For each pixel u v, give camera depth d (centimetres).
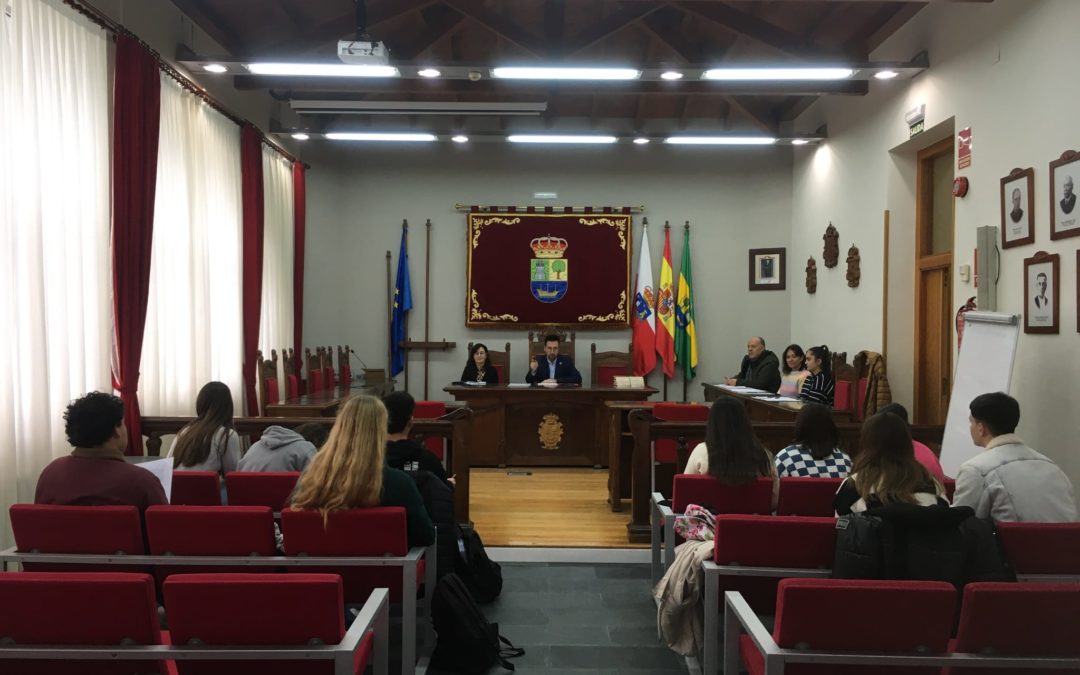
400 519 252
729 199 947
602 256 941
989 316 432
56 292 420
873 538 214
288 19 654
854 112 745
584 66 573
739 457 309
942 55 569
